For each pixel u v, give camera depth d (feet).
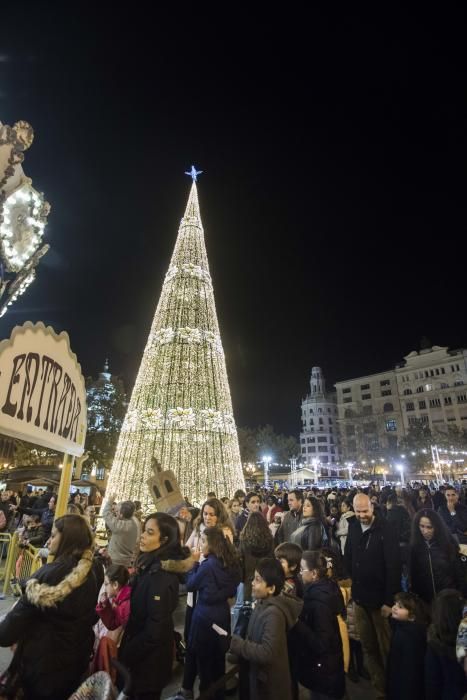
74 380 15.74
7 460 97.66
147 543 10.25
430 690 9.45
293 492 19.92
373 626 13.15
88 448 88.53
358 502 14.02
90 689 6.91
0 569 24.93
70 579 7.76
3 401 10.94
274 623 9.10
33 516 24.82
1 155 13.46
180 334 42.04
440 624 9.67
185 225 50.03
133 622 9.62
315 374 299.38
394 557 12.92
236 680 12.96
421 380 221.46
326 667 10.02
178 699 10.99
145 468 36.68
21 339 11.99
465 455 163.22
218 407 40.52
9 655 13.71
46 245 16.14
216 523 14.94
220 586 11.41
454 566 13.30
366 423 230.89
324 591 10.94
